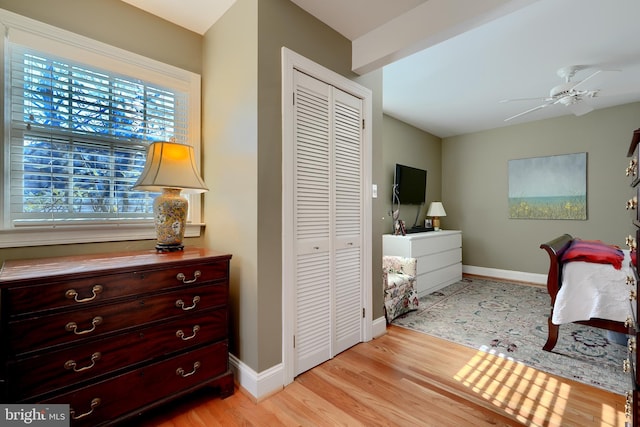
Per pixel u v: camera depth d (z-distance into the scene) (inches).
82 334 48.2
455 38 93.2
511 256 188.1
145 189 73.4
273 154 69.0
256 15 66.2
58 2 65.4
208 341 63.1
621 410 62.2
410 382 72.2
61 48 65.5
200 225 86.3
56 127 66.6
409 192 177.2
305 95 76.1
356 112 92.4
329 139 82.7
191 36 86.4
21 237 60.8
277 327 69.3
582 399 66.0
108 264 53.8
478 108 159.0
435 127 194.2
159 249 69.6
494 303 138.6
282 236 70.6
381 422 58.2
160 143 67.7
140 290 54.1
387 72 116.6
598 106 155.4
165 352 57.1
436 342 95.3
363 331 94.3
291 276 72.1
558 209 170.9
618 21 84.4
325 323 81.6
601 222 158.1
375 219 100.0
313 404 63.6
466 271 206.8
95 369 49.4
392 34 78.6
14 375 42.7
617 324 78.6
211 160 83.7
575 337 99.3
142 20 77.3
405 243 144.9
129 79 76.7
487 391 68.9
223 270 65.7
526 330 105.7
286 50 70.7
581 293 83.7
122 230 73.9
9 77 60.6
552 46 98.2
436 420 58.9
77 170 69.5
